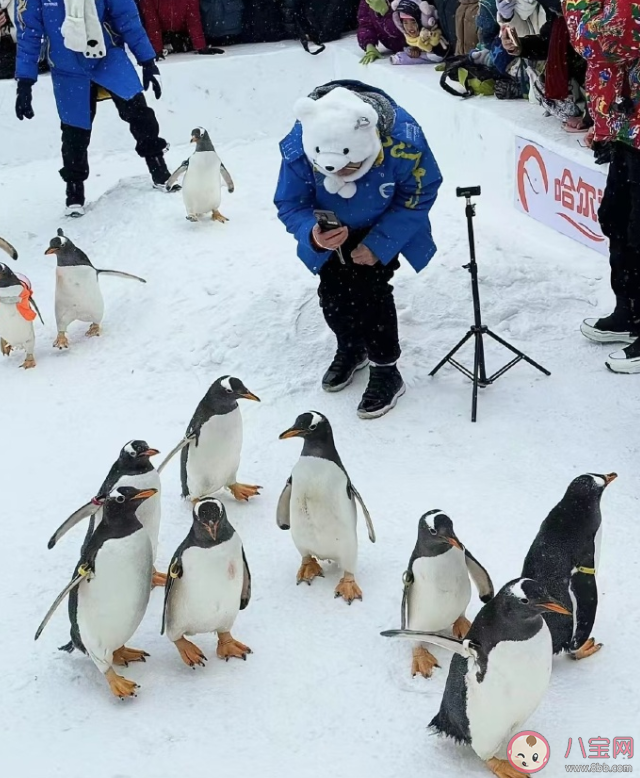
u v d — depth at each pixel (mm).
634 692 3518
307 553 4238
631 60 5129
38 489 5145
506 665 3000
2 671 3873
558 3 6840
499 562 4238
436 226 7457
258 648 3896
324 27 11148
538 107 8000
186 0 10812
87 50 8172
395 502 4742
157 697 3670
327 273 5480
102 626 3576
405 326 6328
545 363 5828
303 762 3340
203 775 3309
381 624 3963
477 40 8883
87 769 3365
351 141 4840
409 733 3424
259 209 8367
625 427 5148
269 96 11016
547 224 7395
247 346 6316
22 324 6211
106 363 6387
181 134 10914
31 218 9031
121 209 8523
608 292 6445
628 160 5344
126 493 3523
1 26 10641
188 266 7297
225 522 3572
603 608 3918
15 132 10703
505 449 5086
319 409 5652
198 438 4594
